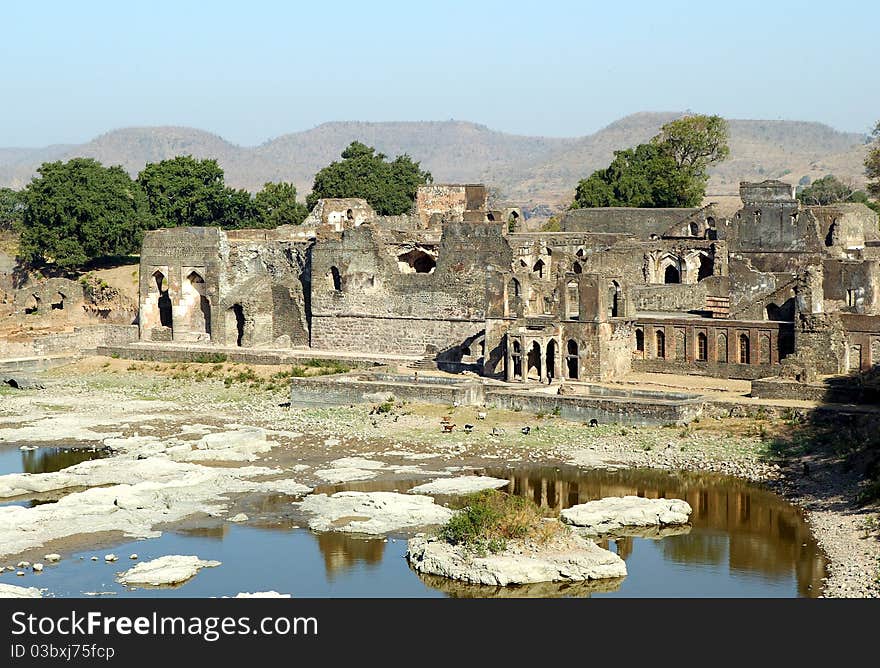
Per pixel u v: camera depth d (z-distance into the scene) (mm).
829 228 124625
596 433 85438
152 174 171750
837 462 74500
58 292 145750
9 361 118500
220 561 59688
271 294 125375
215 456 82188
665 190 164625
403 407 93500
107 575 57781
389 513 66938
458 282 112312
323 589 55531
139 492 71938
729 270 110188
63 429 93000
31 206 156250
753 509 68000
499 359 103062
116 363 121250
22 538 63531
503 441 84375
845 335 94062
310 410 96938
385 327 117062
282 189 180000
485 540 58875
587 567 56375
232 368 115438
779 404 85000
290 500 71062
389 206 173125
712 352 100125
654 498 70438
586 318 98562
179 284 129875
